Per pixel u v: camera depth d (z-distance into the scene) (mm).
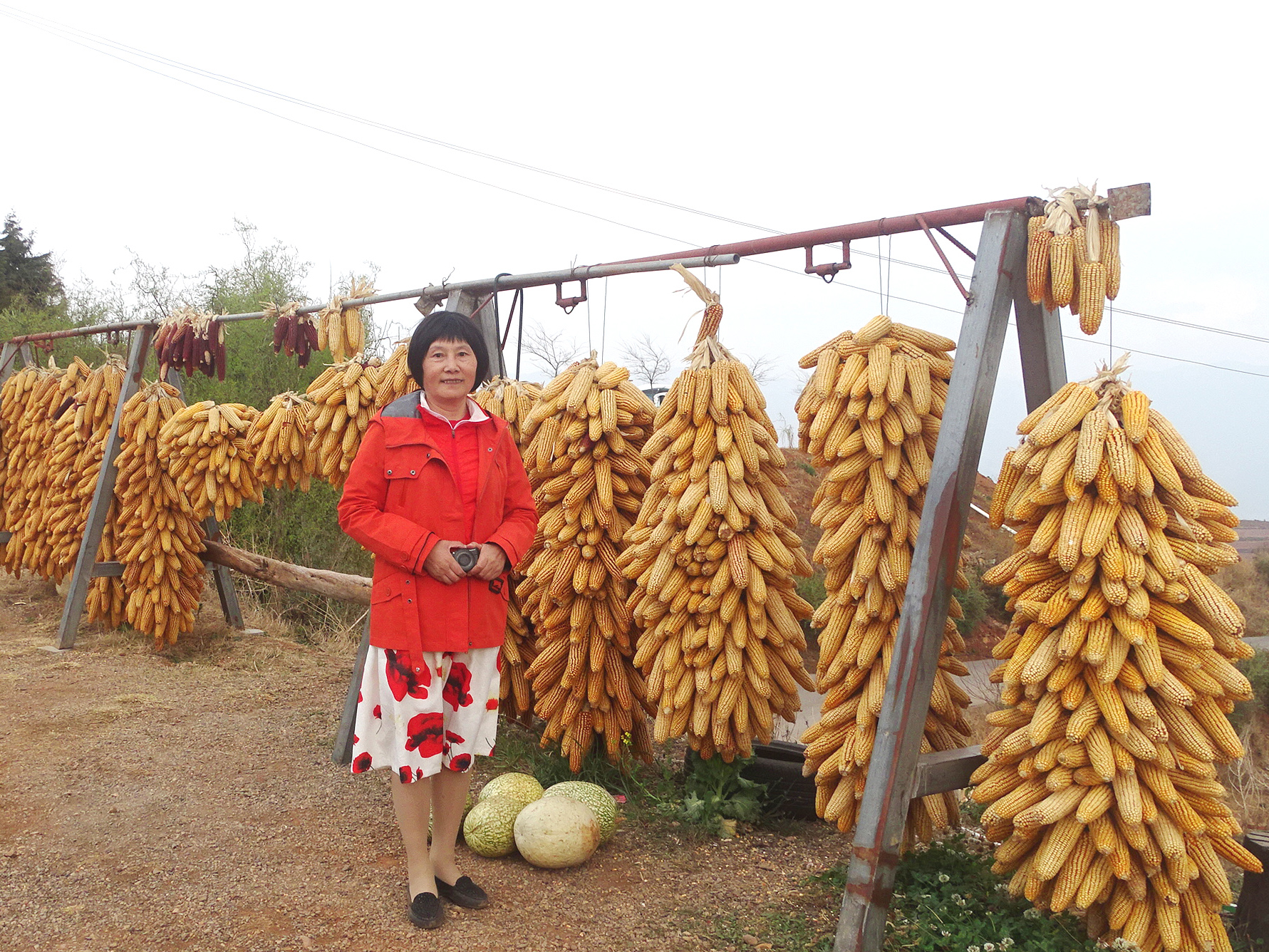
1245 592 15500
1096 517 2529
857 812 3096
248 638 7078
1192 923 2520
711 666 3545
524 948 2713
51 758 4234
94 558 6504
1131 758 2449
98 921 2789
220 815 3666
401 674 2818
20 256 24797
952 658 3273
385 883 3094
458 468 2959
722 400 3504
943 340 3133
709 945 2797
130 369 6562
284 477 5461
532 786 3549
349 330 5102
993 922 2801
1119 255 2727
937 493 2768
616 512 3953
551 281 4270
